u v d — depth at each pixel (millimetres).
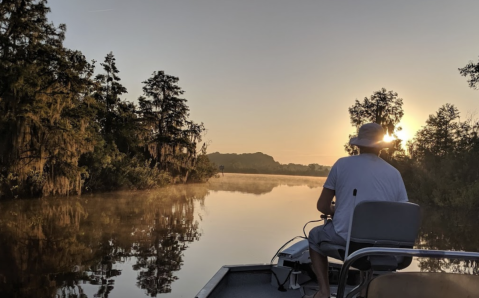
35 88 21922
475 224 20000
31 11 23344
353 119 44844
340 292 1979
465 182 30453
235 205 24750
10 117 21234
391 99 43219
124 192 33125
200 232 14219
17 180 24531
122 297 7168
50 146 23250
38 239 12789
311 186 61562
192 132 45844
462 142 37156
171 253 10742
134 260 9984
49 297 7160
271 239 12797
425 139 43250
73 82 24281
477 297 1804
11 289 7602
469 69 30031
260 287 3797
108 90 37000
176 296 7191
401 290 1829
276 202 27703
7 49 21859
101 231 14336
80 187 28125
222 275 3574
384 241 2543
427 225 19281
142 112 42031
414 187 36719
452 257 1865
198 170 54438
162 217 18438
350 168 2850
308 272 3771
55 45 24875
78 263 9609
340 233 2775
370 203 2541
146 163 38094
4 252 10758
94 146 28391
